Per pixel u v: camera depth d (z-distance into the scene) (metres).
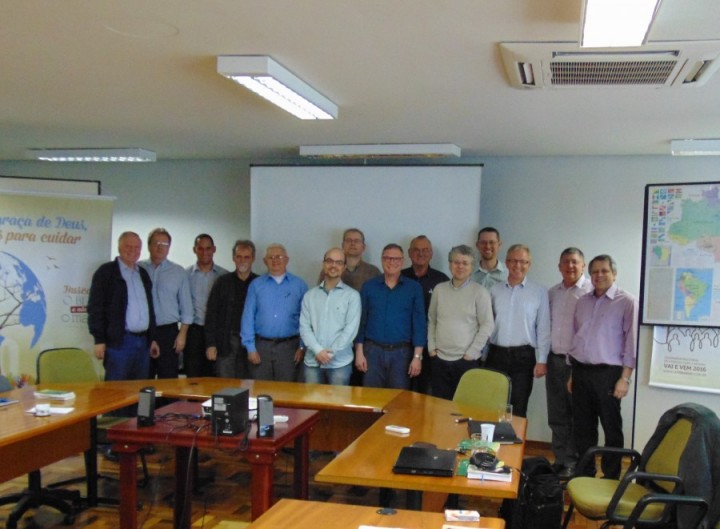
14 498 3.89
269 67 3.14
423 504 2.80
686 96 3.61
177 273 5.61
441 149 5.34
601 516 2.99
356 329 4.76
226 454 5.27
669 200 4.32
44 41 2.98
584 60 2.98
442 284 4.79
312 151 5.64
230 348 5.38
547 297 4.75
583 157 5.78
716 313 4.20
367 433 3.12
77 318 5.51
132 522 3.22
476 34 2.76
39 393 3.81
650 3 2.23
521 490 3.24
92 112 4.46
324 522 2.05
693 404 3.11
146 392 3.24
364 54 3.08
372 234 5.92
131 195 7.07
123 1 2.50
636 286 5.66
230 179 6.77
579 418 4.53
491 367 4.80
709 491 2.76
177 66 3.35
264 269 6.16
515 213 5.95
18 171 7.34
